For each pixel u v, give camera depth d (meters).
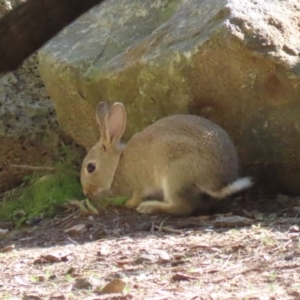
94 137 12.68
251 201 11.26
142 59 11.20
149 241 9.13
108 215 11.03
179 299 6.32
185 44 10.77
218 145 10.45
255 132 11.06
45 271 8.09
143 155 10.97
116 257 8.40
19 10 3.03
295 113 10.82
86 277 7.53
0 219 12.90
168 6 12.52
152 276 7.36
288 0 11.05
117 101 11.81
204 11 11.08
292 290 6.35
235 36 10.28
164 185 10.73
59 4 3.01
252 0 10.77
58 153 13.98
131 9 12.80
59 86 12.44
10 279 7.85
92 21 12.91
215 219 10.25
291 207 10.88
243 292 6.46
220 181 10.43
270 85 10.69
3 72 3.05
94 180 11.39
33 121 13.93
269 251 8.00
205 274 7.29
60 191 13.12
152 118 11.55
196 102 11.08
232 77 10.66
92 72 11.95
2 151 13.98
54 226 11.09
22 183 14.31
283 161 11.16
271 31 10.55
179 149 10.55
